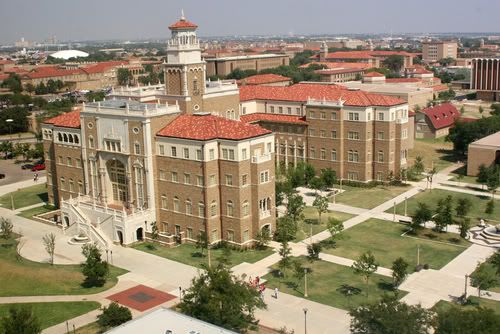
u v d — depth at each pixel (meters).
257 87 174.00
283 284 88.75
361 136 145.50
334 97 152.62
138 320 61.88
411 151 182.12
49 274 93.19
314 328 74.50
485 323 57.97
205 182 103.81
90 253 91.31
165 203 112.06
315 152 154.38
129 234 108.19
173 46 129.75
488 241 104.94
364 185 146.12
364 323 63.00
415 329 59.97
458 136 176.62
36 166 181.50
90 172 122.50
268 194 107.50
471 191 139.38
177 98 130.88
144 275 93.94
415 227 109.69
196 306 71.00
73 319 78.25
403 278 86.19
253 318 76.44
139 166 111.81
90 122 119.12
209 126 107.06
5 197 148.88
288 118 159.62
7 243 111.12
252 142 104.38
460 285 86.62
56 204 138.50
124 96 139.25
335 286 87.62
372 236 109.62
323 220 120.19
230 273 82.12
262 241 103.19
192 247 107.12
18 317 66.75
